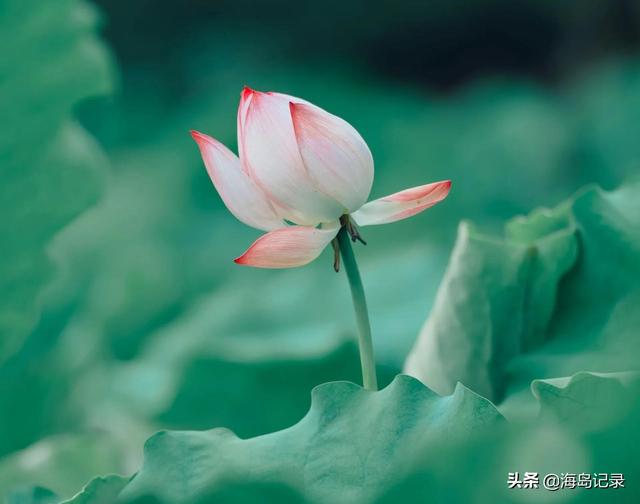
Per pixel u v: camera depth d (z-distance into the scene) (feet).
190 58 39.55
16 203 7.39
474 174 22.44
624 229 6.30
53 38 7.43
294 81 37.58
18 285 7.41
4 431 8.34
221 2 41.06
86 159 7.46
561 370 6.14
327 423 5.58
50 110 7.43
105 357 10.30
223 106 30.76
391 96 36.55
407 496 5.28
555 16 38.78
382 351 9.68
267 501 5.49
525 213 21.58
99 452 7.07
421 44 43.24
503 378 6.26
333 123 5.75
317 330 9.20
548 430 5.21
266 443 5.58
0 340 7.43
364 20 41.93
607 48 35.86
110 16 39.96
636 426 5.15
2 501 6.89
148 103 36.94
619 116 23.24
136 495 5.56
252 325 11.64
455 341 6.34
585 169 23.09
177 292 15.58
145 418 7.66
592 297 6.29
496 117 25.58
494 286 6.33
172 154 24.84
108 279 13.94
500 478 5.20
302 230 5.78
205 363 7.42
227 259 18.72
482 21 41.57
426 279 11.64
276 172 5.77
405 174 23.67
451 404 5.51
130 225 19.53
